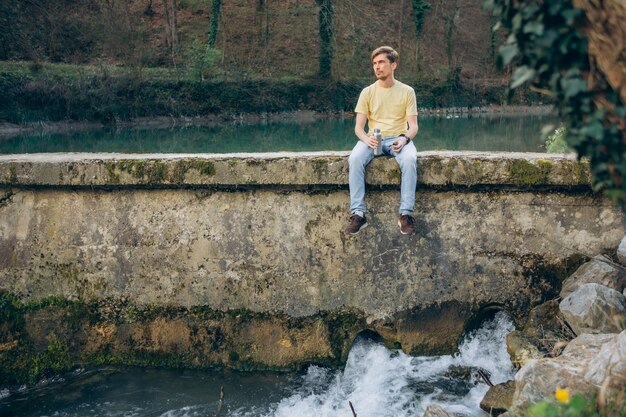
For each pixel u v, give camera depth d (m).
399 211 5.03
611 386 3.14
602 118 2.46
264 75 34.69
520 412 3.52
